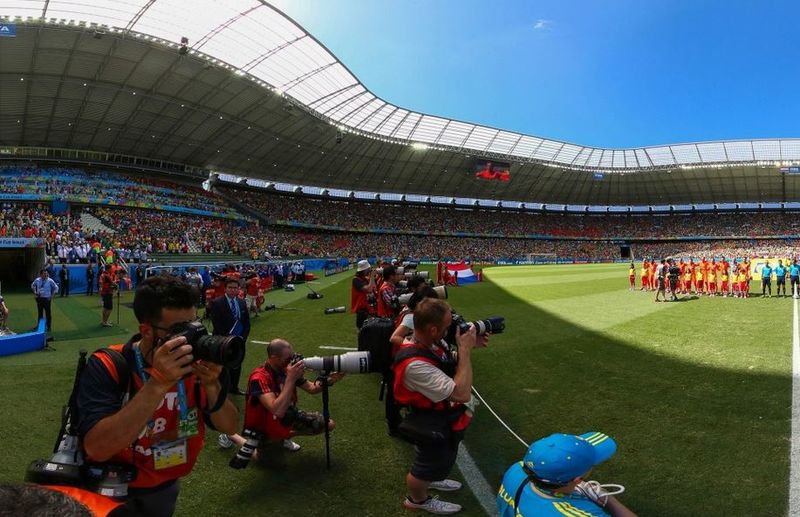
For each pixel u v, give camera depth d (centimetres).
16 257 2752
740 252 7219
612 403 661
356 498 427
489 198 7525
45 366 870
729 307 1612
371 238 6944
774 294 2084
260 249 4569
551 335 1152
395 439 566
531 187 7438
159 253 3378
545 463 230
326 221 6531
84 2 2689
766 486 422
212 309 755
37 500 98
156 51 3106
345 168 6025
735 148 6562
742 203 7775
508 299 1994
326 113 4575
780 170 6425
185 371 188
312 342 1127
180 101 3747
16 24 2688
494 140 6012
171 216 4338
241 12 2891
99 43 2958
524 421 609
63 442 219
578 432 568
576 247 7969
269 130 4544
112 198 3897
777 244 7475
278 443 539
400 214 7462
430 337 365
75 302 1856
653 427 570
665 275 1944
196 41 3153
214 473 479
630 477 450
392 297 857
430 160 6238
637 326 1248
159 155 4625
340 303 1911
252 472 481
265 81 3703
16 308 1678
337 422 622
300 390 761
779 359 851
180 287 216
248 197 5909
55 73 3195
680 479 443
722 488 423
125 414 185
